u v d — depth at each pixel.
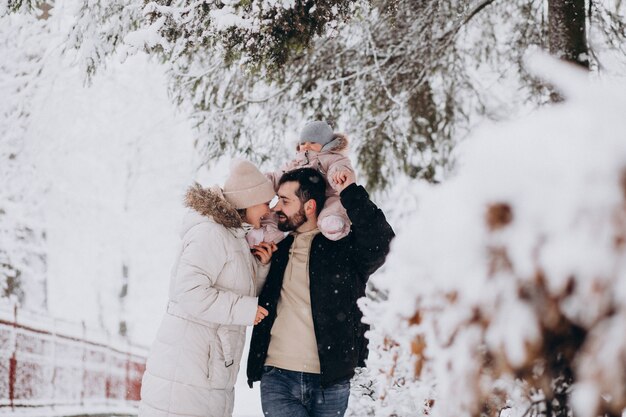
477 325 1.46
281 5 4.23
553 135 1.37
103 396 9.12
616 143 1.28
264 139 6.61
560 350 1.42
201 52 6.38
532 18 6.40
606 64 6.07
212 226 3.40
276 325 3.50
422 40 6.26
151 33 4.42
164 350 3.38
